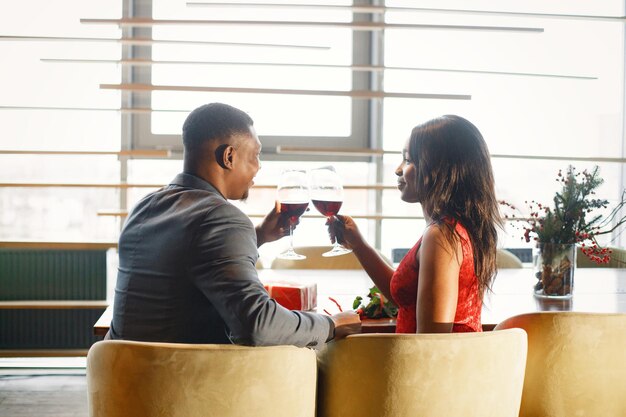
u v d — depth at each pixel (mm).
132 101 4613
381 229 4695
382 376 1606
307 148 4402
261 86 4684
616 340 1870
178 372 1535
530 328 1875
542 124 4836
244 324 1562
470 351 1620
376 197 4684
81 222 4594
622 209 4828
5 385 4027
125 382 1558
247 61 4656
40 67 4465
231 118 1852
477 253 1873
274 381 1563
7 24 4465
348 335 1698
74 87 4492
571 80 4832
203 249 1632
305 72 4715
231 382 1544
